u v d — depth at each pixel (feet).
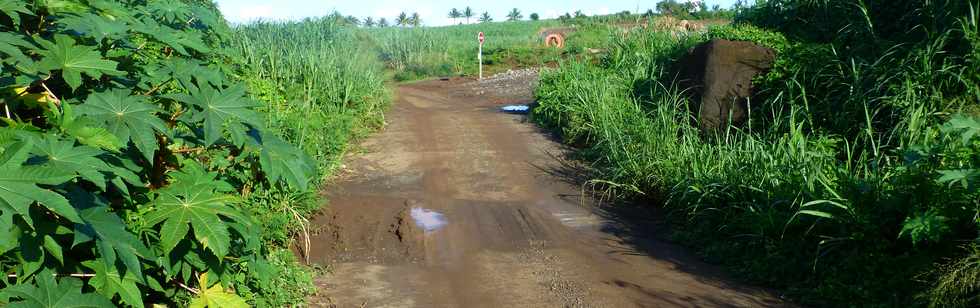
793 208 22.25
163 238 10.53
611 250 24.00
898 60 30.40
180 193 11.25
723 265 22.20
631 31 56.75
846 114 30.45
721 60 36.91
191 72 12.04
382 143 41.14
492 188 32.07
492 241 25.29
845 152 29.43
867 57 32.71
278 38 62.03
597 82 45.91
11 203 7.63
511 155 38.01
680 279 21.09
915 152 18.95
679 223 26.45
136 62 12.25
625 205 29.37
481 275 22.02
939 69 28.50
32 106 10.07
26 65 9.64
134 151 11.22
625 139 34.30
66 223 9.39
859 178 23.73
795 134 26.96
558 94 46.93
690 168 28.40
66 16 10.55
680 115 37.76
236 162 13.35
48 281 9.39
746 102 36.04
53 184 8.14
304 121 35.45
